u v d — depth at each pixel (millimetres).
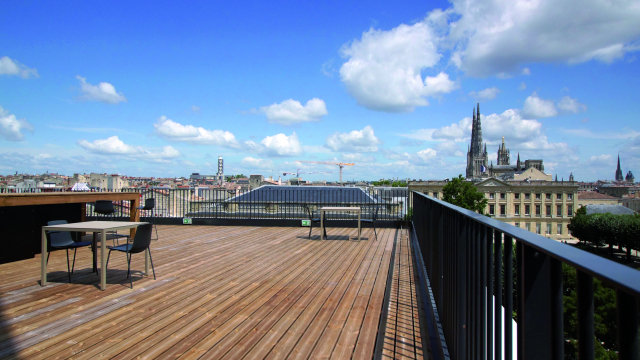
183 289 4191
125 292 4066
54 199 5918
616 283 584
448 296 2695
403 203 10516
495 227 1380
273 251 6523
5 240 5516
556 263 910
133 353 2645
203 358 2578
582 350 766
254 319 3295
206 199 11578
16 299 3805
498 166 166125
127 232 9062
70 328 3074
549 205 84125
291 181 105062
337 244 7281
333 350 2715
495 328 1404
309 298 3883
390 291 4152
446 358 2496
